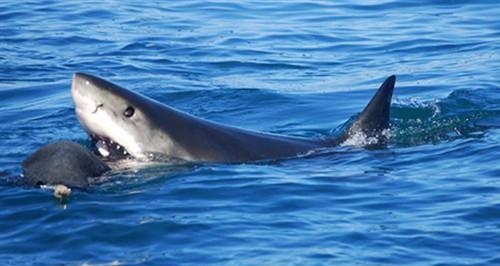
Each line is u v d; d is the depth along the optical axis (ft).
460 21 201.87
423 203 113.09
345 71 175.83
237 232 106.01
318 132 144.56
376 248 102.53
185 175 119.96
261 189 116.47
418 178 120.06
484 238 104.32
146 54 186.39
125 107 123.24
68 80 171.83
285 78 172.14
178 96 161.89
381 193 115.96
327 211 111.34
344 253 101.45
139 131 123.65
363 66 178.40
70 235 105.70
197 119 127.75
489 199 113.29
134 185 116.98
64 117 151.43
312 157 127.54
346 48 188.55
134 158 123.65
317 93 161.68
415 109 147.23
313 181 119.03
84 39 195.00
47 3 218.18
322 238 104.68
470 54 181.68
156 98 161.07
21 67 179.01
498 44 186.39
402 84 164.76
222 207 112.06
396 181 119.34
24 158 130.72
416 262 99.71
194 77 173.37
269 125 148.36
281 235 105.50
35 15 209.97
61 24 204.13
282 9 213.05
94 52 187.73
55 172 115.75
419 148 130.93
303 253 101.35
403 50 186.09
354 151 129.80
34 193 113.70
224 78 172.86
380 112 133.59
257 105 157.17
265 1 218.59
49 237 105.60
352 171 122.52
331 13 209.97
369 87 164.45
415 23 201.67
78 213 109.60
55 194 112.16
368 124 133.28
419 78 168.25
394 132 136.98
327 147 130.93
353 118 146.82
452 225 107.24
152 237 105.19
